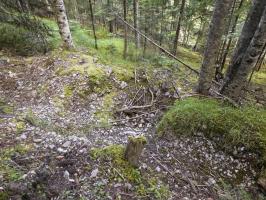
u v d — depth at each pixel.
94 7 19.86
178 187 4.36
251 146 4.96
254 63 5.88
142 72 8.96
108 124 6.30
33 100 6.85
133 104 7.38
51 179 3.91
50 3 16.94
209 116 5.50
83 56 9.45
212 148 5.27
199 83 6.92
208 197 4.27
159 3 14.33
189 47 21.64
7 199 3.26
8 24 10.26
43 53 9.84
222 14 5.63
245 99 8.00
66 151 4.65
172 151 5.28
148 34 16.09
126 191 3.97
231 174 4.86
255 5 5.58
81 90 7.39
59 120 6.10
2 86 7.25
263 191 4.47
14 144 4.61
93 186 3.93
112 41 13.88
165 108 7.11
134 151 4.32
